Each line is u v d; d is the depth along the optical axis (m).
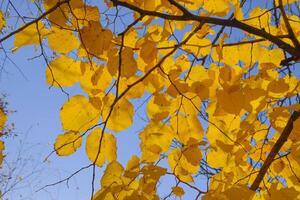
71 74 1.30
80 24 1.30
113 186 1.26
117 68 1.27
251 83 1.33
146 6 1.36
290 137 1.38
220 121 1.38
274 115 1.33
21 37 1.27
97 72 1.28
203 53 1.39
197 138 1.34
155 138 1.36
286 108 1.30
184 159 1.35
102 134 1.29
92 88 1.31
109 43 1.26
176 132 1.35
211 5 1.36
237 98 1.25
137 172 1.26
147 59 1.29
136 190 1.27
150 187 1.27
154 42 1.28
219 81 1.30
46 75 1.29
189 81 1.36
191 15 1.30
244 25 1.32
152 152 1.37
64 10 1.28
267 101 1.40
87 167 1.31
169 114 1.35
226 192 1.23
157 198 1.28
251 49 1.37
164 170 1.26
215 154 1.39
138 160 1.31
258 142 1.47
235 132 1.44
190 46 1.38
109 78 1.32
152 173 1.26
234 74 1.30
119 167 1.27
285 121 1.38
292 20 1.44
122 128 1.32
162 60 1.29
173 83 1.29
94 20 1.28
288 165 1.45
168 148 1.37
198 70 1.35
